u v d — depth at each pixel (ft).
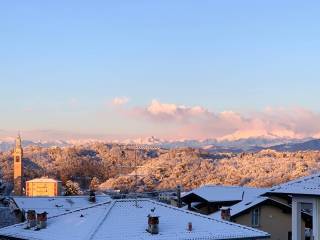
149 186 391.04
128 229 88.12
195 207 152.87
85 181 601.62
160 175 417.28
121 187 394.32
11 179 572.10
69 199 171.22
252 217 134.82
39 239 89.66
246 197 148.15
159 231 88.38
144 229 88.58
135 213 95.55
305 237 124.06
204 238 88.33
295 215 107.34
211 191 155.22
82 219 94.48
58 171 641.81
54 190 459.73
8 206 169.78
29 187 461.37
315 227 103.81
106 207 97.19
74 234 87.35
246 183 352.49
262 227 135.54
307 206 121.90
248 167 391.04
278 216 138.10
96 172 598.34
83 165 626.23
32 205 162.81
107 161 613.52
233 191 155.74
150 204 101.50
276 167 375.04
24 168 631.15
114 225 89.25
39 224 95.81
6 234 97.96
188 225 91.30
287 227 138.62
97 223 89.56
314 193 102.22
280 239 137.18
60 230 91.81
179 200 157.07
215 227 93.56
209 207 149.18
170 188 376.68
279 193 110.42
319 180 109.91
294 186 108.27
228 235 91.09
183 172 419.95
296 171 356.59
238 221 132.87
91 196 170.09
